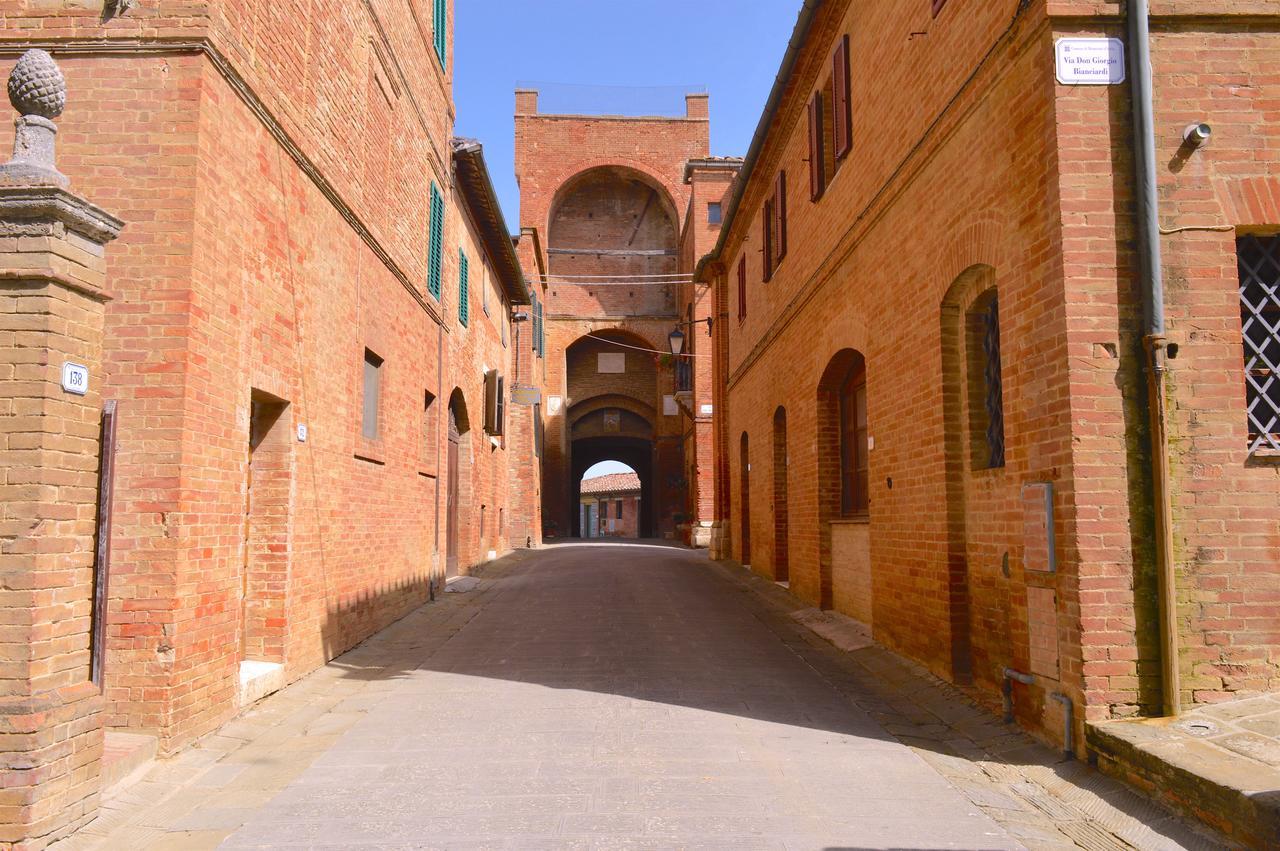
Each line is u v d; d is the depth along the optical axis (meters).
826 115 11.55
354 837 4.18
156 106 5.61
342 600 8.81
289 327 7.29
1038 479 5.54
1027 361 5.70
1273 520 5.12
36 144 4.26
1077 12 5.33
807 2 10.72
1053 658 5.37
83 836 4.20
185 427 5.46
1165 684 4.96
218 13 5.80
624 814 4.44
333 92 8.38
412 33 11.88
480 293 19.77
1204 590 5.07
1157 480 5.05
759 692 7.21
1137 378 5.16
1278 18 5.43
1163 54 5.41
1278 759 4.24
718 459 22.09
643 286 37.50
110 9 5.66
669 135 36.81
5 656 4.00
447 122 14.74
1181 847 3.96
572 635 10.14
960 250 6.79
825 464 11.59
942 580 7.20
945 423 7.19
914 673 7.55
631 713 6.50
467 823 4.34
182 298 5.50
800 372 12.76
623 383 38.38
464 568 17.70
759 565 16.69
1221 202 5.31
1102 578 5.04
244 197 6.34
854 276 9.86
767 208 15.62
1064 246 5.21
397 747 5.67
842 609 10.86
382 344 10.37
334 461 8.52
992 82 6.19
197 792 4.85
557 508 36.84
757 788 4.83
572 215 37.78
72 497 4.28
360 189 9.34
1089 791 4.68
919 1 7.77
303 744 5.77
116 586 5.34
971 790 4.85
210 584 5.86
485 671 8.15
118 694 5.27
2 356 4.11
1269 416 5.36
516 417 29.58
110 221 4.48
